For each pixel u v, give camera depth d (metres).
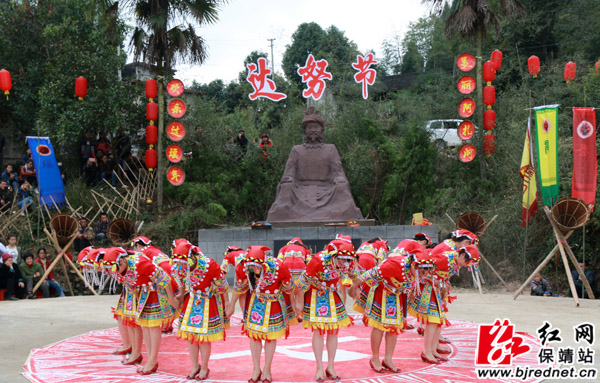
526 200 13.08
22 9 19.81
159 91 17.33
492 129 17.09
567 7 25.52
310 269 5.90
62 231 13.34
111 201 16.80
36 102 19.61
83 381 5.84
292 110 22.91
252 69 17.36
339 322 5.95
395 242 14.14
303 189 15.45
